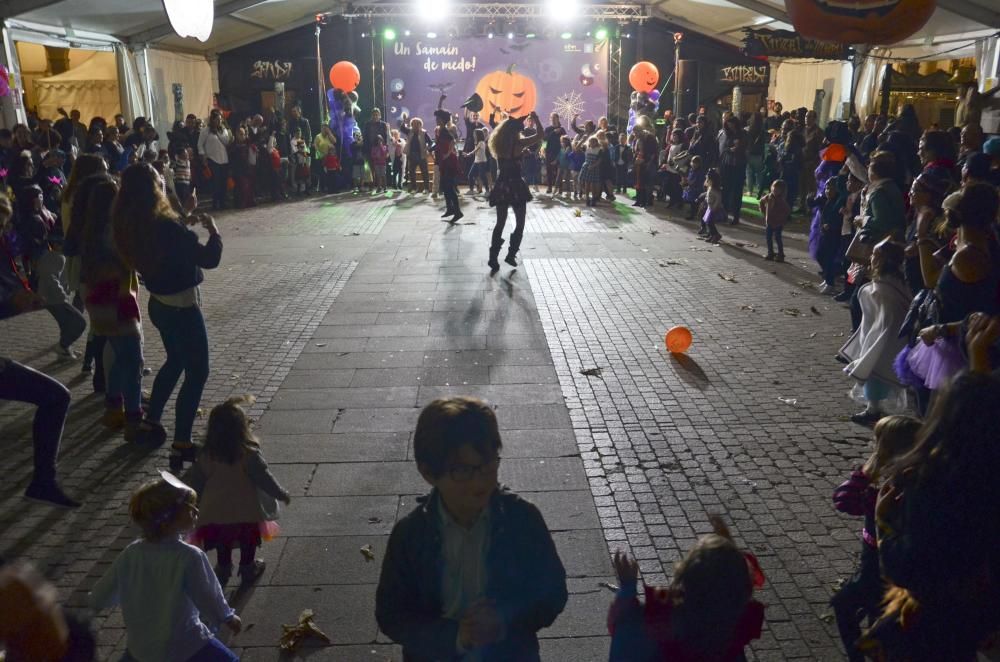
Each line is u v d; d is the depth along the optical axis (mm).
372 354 7727
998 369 3703
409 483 5184
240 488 4016
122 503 5004
